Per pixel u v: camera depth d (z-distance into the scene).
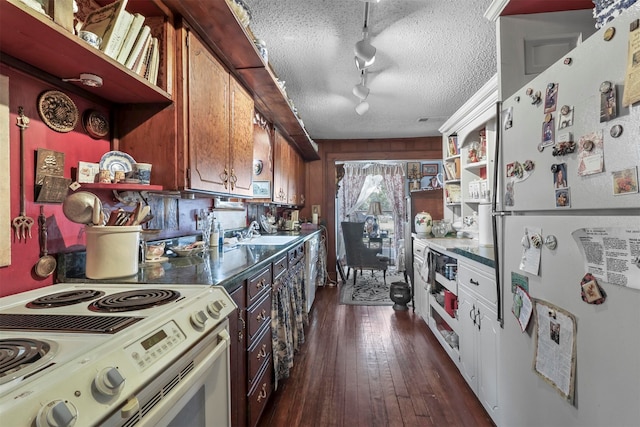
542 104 1.18
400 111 3.72
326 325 3.25
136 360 0.68
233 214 3.15
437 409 1.86
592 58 0.94
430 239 3.16
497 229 1.53
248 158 2.29
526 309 1.28
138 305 0.93
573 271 1.01
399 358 2.51
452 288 2.44
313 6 1.83
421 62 2.51
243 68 2.00
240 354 1.42
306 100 3.37
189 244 2.09
